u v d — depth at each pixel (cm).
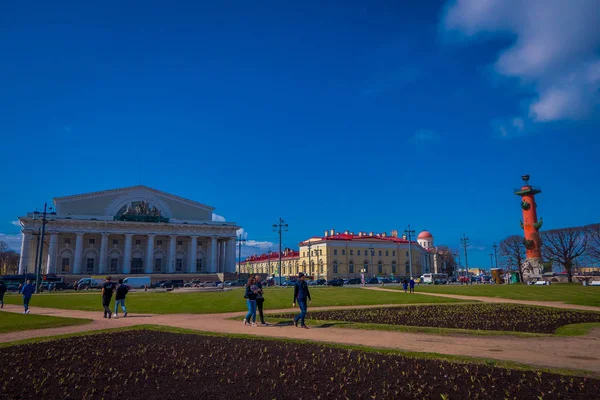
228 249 11462
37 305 3145
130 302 3262
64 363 1091
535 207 8031
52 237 9619
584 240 8212
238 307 2775
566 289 5016
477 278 12369
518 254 9900
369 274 12338
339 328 1727
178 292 5253
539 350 1223
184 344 1344
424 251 15200
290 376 944
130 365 1063
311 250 12675
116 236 10488
